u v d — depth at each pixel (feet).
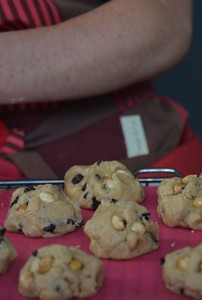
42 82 2.91
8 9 2.93
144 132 3.13
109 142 3.08
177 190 2.32
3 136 3.04
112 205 2.18
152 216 2.36
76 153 3.05
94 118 3.08
